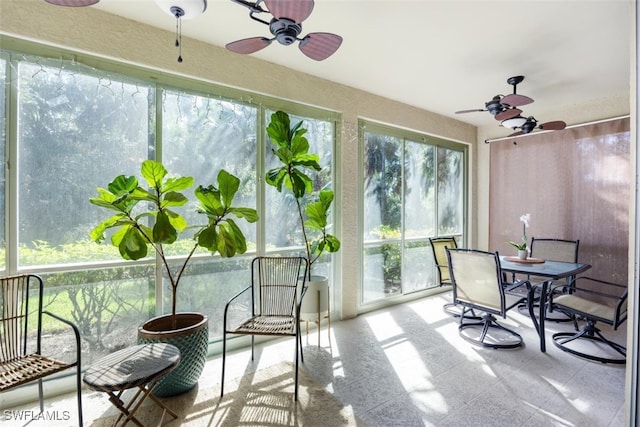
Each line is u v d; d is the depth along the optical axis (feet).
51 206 6.84
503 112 9.76
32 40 6.51
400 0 6.55
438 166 14.99
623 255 11.60
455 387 7.07
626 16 7.00
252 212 7.22
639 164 4.21
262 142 9.67
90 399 6.66
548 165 13.67
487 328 9.67
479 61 9.29
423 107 13.58
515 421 5.92
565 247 12.30
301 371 7.76
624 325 10.50
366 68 9.86
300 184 8.87
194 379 6.81
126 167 7.63
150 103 7.93
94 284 7.26
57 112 6.88
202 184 8.64
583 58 9.04
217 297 8.86
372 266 12.56
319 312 9.12
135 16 7.30
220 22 7.52
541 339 8.86
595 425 5.80
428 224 14.61
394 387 7.07
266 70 9.44
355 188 11.55
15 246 6.50
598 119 12.32
